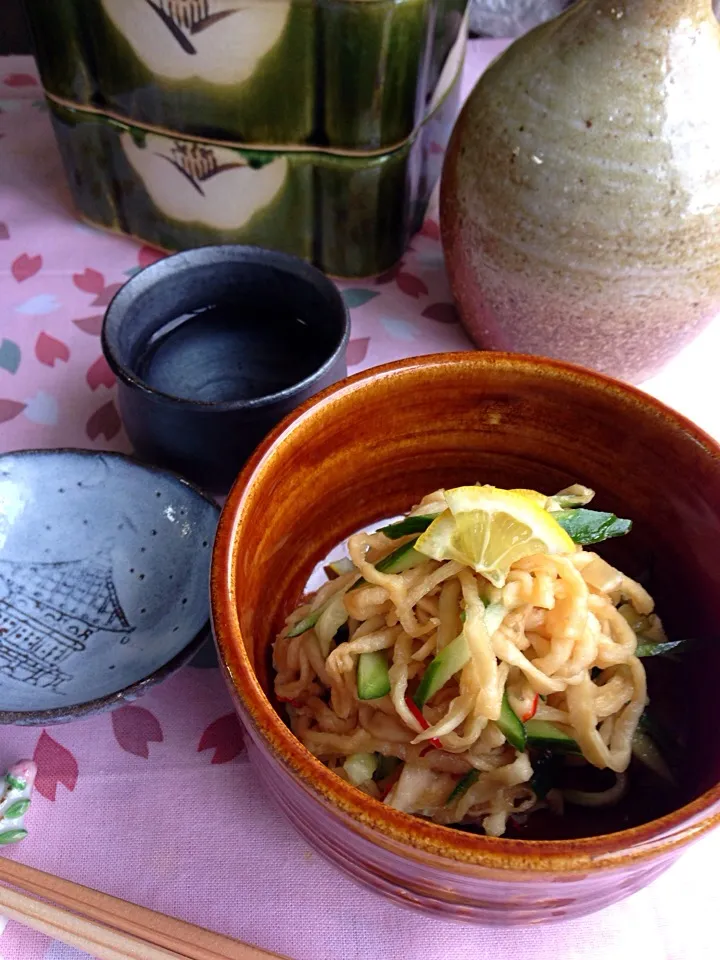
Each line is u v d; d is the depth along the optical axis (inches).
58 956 6.4
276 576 7.2
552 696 6.6
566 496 7.3
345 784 4.7
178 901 6.6
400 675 6.4
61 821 7.0
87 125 11.3
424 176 12.2
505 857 4.4
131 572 8.1
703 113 8.0
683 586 7.1
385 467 7.8
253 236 12.0
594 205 8.2
